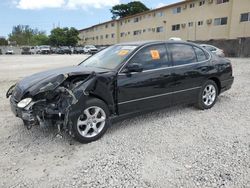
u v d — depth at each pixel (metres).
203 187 2.74
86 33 72.06
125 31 51.50
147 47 4.58
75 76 3.88
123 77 4.14
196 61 5.28
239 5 27.00
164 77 4.63
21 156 3.49
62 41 65.88
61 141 3.97
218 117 5.07
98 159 3.39
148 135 4.18
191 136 4.12
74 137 3.80
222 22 29.81
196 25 33.53
